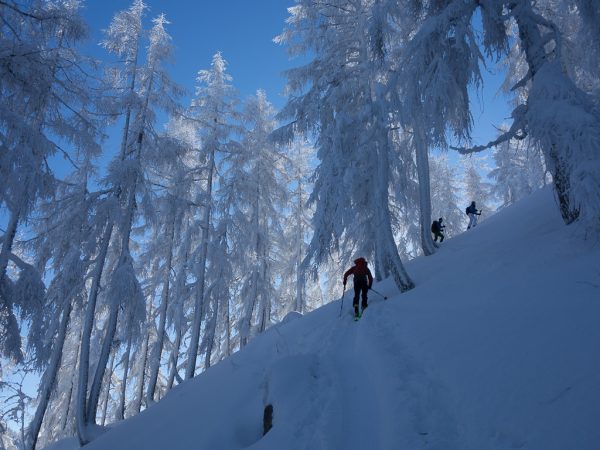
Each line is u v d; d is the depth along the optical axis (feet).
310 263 37.93
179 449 19.84
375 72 36.55
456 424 10.91
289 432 14.30
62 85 29.55
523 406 9.80
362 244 43.93
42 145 25.73
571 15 34.17
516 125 21.63
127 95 45.83
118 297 42.04
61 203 43.50
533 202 37.47
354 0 39.01
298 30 43.04
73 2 38.06
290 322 38.58
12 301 28.02
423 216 41.04
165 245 64.54
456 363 13.64
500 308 16.69
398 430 11.37
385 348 18.21
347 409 14.90
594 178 17.06
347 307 31.94
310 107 39.22
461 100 26.22
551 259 19.36
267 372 21.07
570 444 7.86
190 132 73.82
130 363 72.64
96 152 34.32
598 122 18.13
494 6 24.34
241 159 63.82
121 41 48.85
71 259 40.70
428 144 26.45
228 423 20.11
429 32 24.16
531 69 23.71
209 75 65.26
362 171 38.99
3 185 24.04
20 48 25.46
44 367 32.89
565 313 13.52
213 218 63.16
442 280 25.86
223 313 74.69
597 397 8.81
